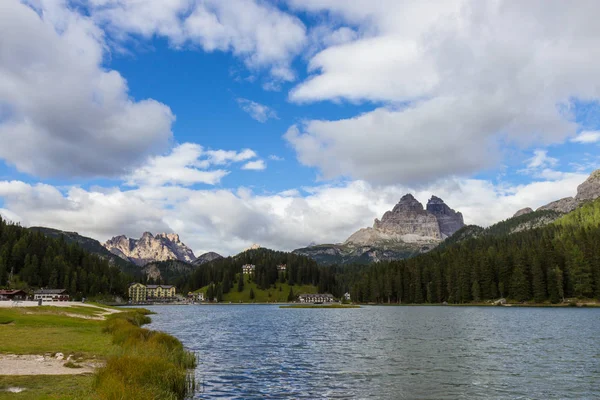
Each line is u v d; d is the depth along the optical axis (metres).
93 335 52.28
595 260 179.62
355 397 29.34
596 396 29.17
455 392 30.64
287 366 41.88
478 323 93.19
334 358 46.97
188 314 162.25
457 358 45.75
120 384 20.72
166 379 25.98
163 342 40.72
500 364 41.69
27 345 42.25
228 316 146.25
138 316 107.19
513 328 79.12
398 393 30.44
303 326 96.19
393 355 48.69
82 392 21.67
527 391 30.69
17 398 21.31
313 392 30.75
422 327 85.88
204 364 42.75
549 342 57.75
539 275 186.62
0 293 175.25
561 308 161.25
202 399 28.12
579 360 43.25
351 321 110.81
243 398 28.70
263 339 68.00
